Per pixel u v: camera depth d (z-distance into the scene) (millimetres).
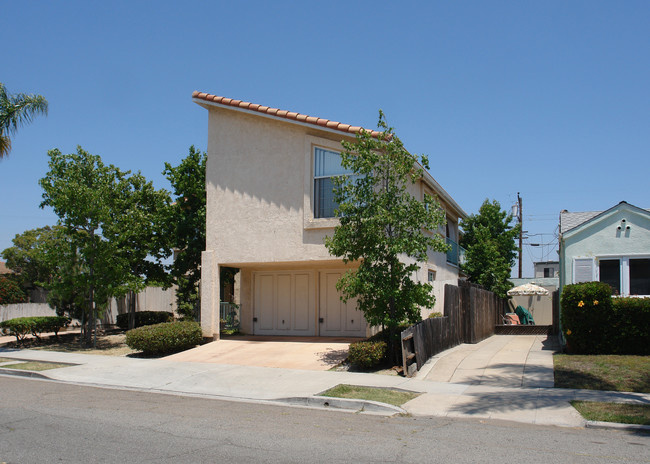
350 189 13016
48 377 12391
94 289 17594
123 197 19078
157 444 6574
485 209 28531
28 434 7031
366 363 12305
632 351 12398
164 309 25938
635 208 13562
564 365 11680
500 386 10375
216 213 17125
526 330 20641
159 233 19656
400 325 13781
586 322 12758
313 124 15773
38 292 31109
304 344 15945
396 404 9141
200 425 7684
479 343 16625
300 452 6242
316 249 15641
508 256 28312
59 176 17391
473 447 6504
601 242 13844
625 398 9086
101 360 14531
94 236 17156
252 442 6707
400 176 12883
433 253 19484
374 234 12547
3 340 20031
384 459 5965
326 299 18078
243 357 14281
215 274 16984
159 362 13922
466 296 16953
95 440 6746
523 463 5852
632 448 6520
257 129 16844
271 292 18906
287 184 16234
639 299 12430
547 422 7926
